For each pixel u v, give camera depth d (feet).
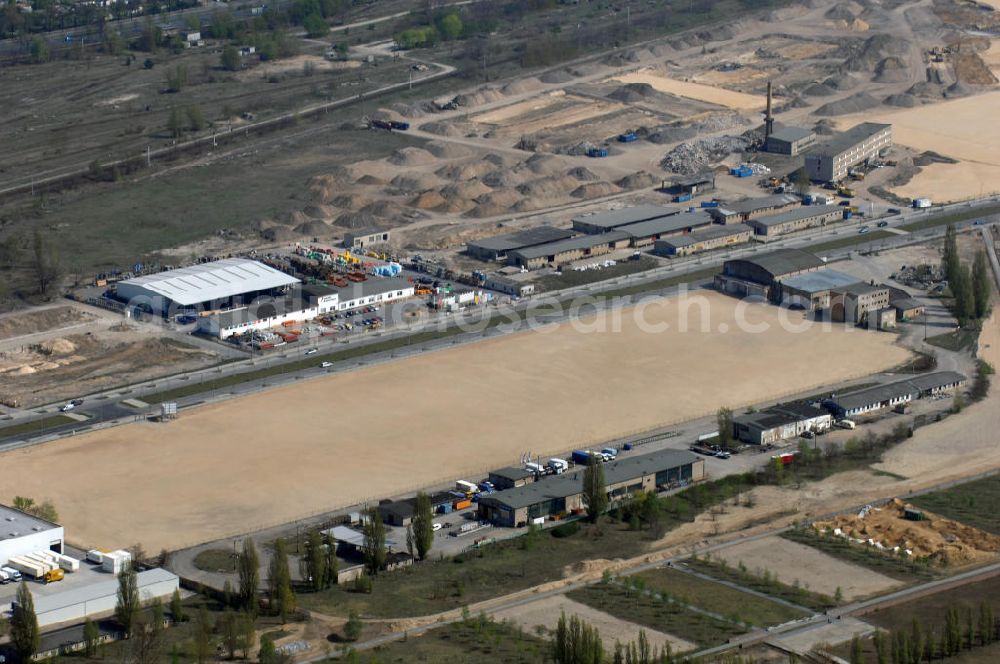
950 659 644.69
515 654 646.33
